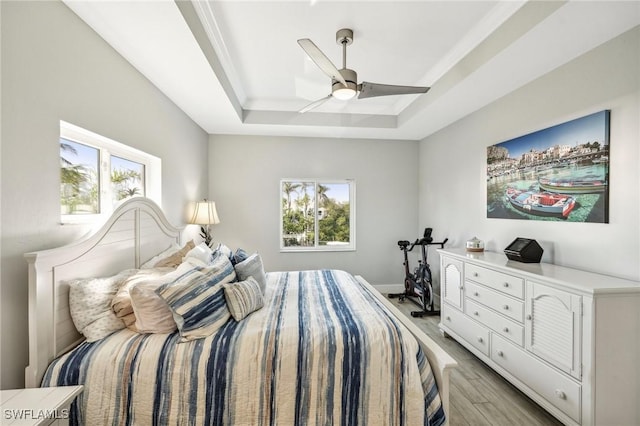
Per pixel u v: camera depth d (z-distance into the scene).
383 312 1.82
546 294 1.82
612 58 1.82
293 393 1.40
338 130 4.00
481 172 3.10
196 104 3.00
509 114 2.69
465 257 2.63
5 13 1.21
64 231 1.53
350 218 4.57
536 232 2.41
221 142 4.18
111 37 1.83
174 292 1.49
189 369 1.37
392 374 1.45
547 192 2.29
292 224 4.45
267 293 2.25
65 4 1.52
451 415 1.86
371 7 1.91
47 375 1.30
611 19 1.63
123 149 2.19
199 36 1.95
